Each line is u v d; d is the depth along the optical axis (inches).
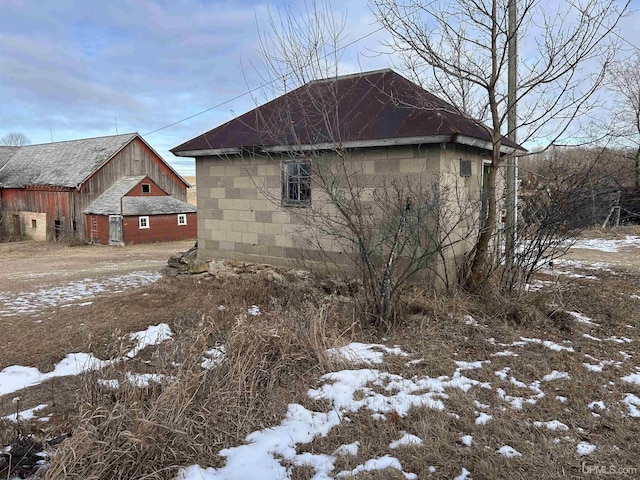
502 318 221.1
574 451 115.6
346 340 193.3
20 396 163.3
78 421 119.5
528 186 314.2
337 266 278.2
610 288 300.5
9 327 252.7
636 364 172.1
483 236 247.0
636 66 890.7
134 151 1175.0
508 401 141.9
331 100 292.0
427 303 227.8
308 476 109.9
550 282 319.6
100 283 440.1
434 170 241.9
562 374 161.6
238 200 332.5
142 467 108.3
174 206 1104.8
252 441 124.6
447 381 156.1
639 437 122.0
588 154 340.5
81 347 209.6
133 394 121.9
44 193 1162.0
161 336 217.5
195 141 349.7
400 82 303.1
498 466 109.8
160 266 597.9
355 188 249.6
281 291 281.6
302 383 155.6
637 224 754.2
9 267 661.3
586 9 228.8
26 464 109.5
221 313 251.0
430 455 114.5
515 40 272.8
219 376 142.8
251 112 355.3
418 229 211.2
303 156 244.8
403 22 233.3
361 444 121.1
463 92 244.7
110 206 1021.8
